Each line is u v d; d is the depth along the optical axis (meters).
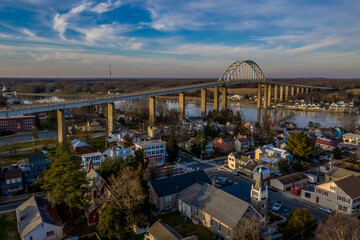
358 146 120.69
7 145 105.00
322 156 104.69
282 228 51.94
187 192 62.31
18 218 51.41
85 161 87.50
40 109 110.44
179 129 146.38
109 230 48.12
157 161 96.38
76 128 143.00
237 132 144.75
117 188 54.62
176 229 53.88
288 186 75.06
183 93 199.75
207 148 108.81
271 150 99.38
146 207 54.03
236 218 48.31
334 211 61.25
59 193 54.28
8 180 68.50
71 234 51.44
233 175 85.62
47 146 107.94
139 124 168.38
